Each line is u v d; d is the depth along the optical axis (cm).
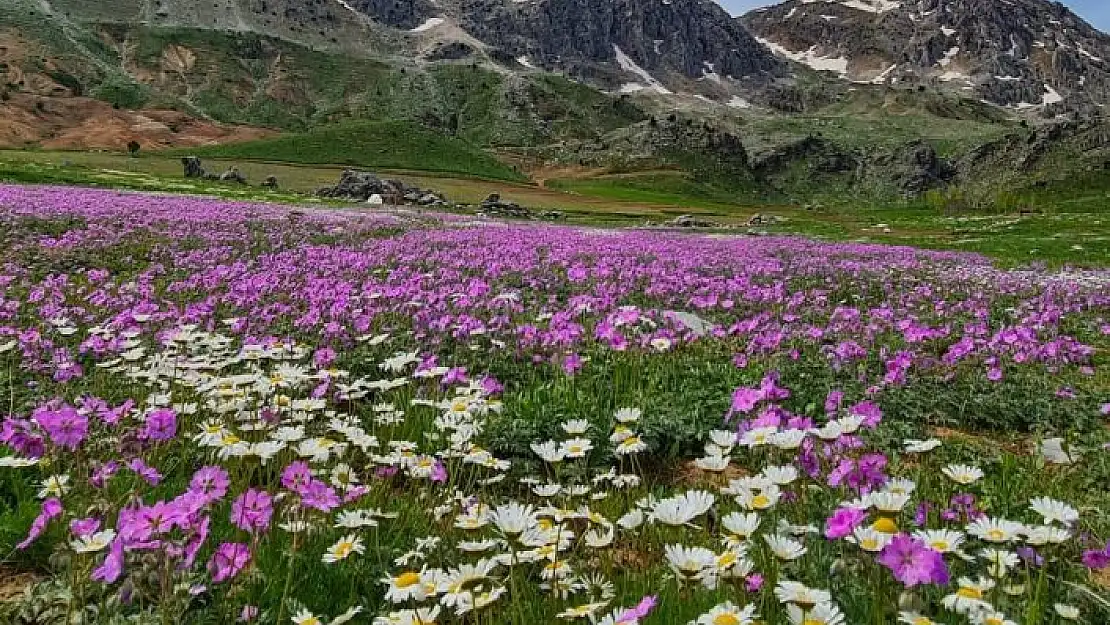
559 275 1723
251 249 2000
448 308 1087
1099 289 1844
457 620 288
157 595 271
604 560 338
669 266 1950
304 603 308
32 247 1762
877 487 339
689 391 761
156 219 2516
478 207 7831
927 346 1114
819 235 5684
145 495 395
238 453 352
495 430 610
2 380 661
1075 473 578
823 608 216
